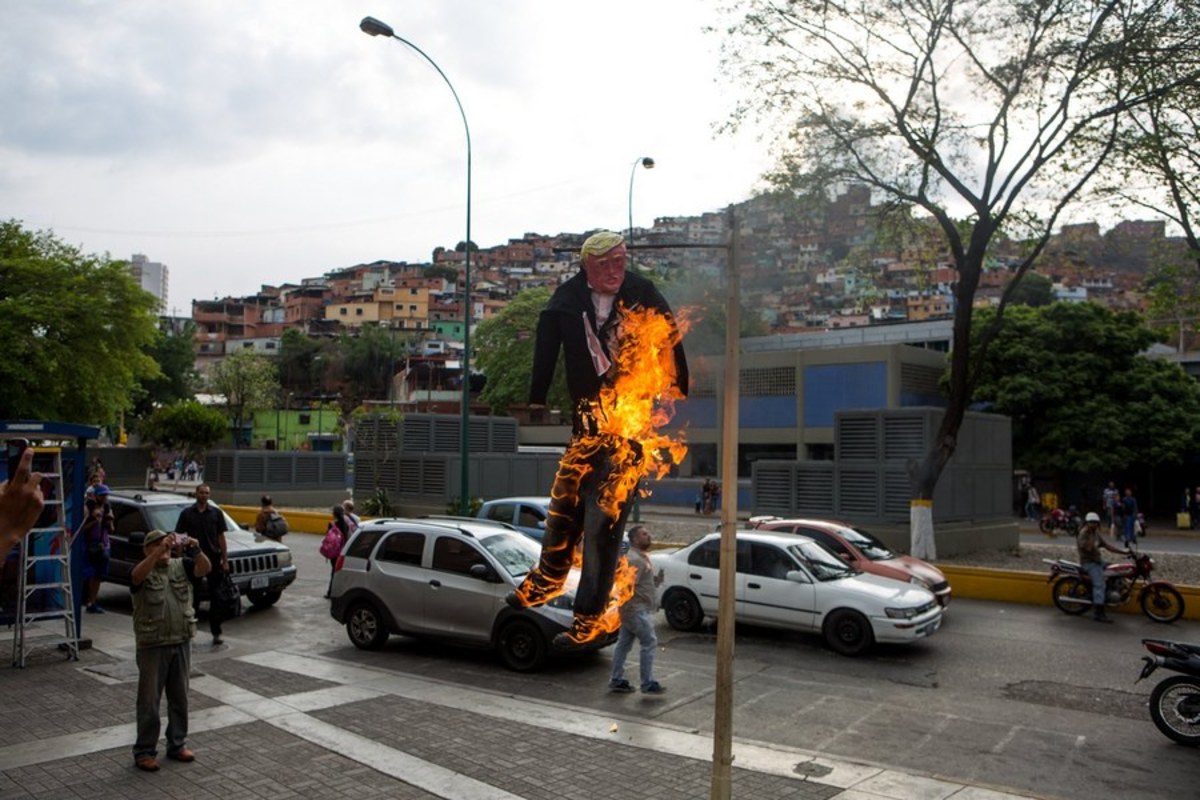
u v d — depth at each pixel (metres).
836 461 20.81
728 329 4.89
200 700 9.19
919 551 18.30
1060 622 14.26
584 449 2.96
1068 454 34.28
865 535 15.56
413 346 84.25
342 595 12.12
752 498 22.02
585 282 3.06
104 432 57.03
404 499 29.73
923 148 18.31
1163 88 16.14
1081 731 8.72
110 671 10.12
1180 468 37.47
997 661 11.62
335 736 8.03
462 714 8.79
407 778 7.00
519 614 10.70
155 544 7.21
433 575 11.47
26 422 10.31
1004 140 18.36
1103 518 33.44
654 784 6.95
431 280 109.50
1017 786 7.27
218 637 11.95
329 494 36.91
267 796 6.61
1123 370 35.50
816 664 11.40
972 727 8.82
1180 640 12.90
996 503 22.73
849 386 38.03
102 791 6.66
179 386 59.16
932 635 13.15
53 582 10.92
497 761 7.43
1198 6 15.84
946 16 17.41
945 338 41.03
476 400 59.97
